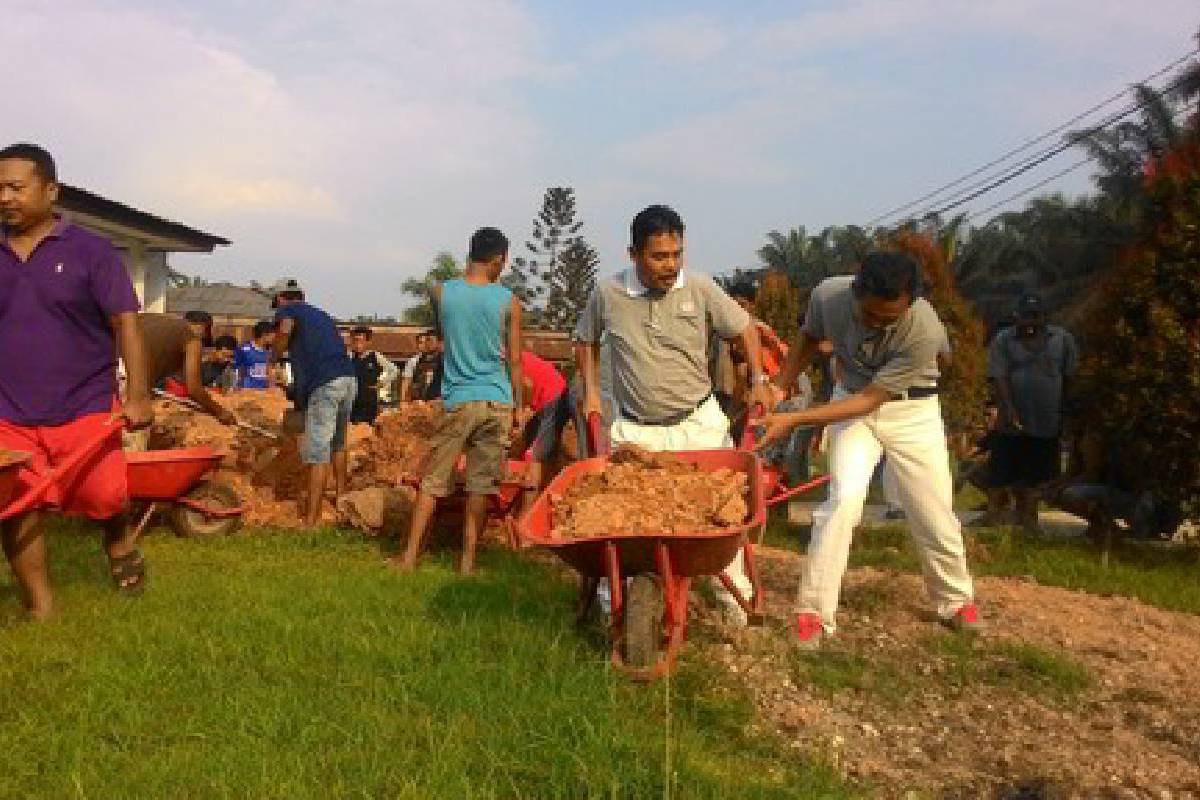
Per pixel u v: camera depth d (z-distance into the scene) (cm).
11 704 466
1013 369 1130
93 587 684
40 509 612
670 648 534
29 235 616
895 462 670
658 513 551
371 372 1795
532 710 466
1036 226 5762
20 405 613
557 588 731
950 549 679
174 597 661
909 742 521
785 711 532
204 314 1662
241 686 491
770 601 732
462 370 816
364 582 727
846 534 627
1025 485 1156
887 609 724
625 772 405
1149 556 1068
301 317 970
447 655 539
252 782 393
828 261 7000
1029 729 549
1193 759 527
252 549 874
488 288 823
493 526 990
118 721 453
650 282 648
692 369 657
